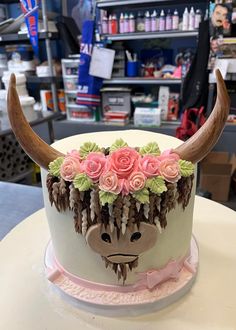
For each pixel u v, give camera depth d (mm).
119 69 2395
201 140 520
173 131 2262
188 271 678
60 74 2643
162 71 2338
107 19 2248
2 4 2686
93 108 2508
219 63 1828
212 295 655
